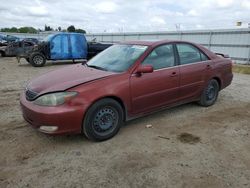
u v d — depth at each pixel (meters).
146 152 3.58
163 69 4.52
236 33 16.88
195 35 19.73
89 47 15.69
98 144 3.81
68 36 14.70
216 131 4.36
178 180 2.95
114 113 3.96
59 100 3.48
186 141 3.95
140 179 2.96
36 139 3.93
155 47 4.50
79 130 3.65
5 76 10.11
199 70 5.19
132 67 4.14
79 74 4.08
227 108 5.67
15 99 6.23
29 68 13.22
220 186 2.86
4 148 3.64
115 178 2.98
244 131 4.38
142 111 4.35
